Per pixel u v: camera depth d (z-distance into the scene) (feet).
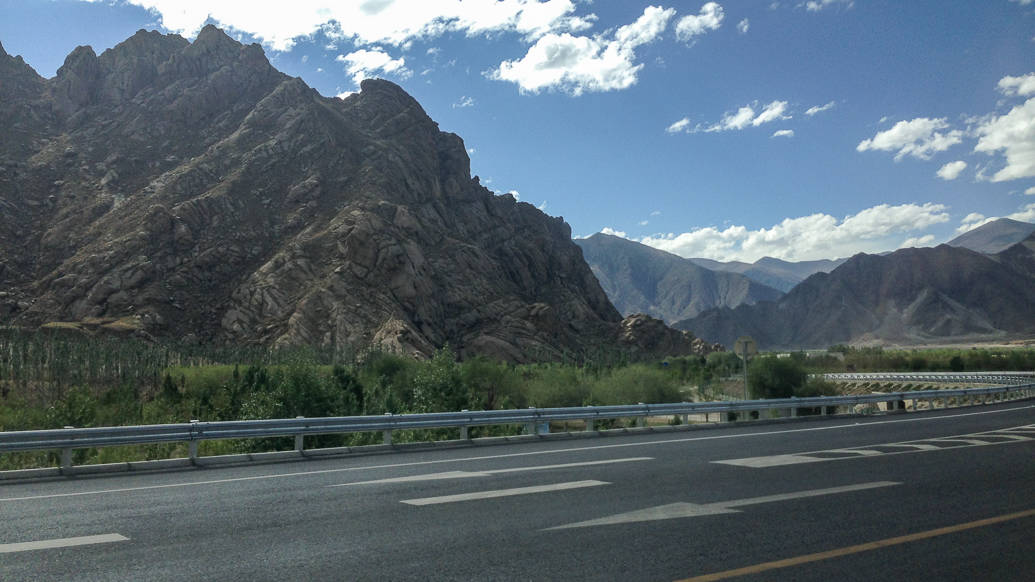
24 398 257.14
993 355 375.25
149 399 224.74
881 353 417.90
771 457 49.80
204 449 81.41
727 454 51.98
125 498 34.96
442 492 36.17
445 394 129.90
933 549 24.81
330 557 23.81
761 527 27.99
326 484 39.17
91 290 492.13
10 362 321.11
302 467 47.01
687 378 295.89
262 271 513.86
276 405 105.19
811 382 182.39
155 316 474.90
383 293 507.71
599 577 21.53
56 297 493.77
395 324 461.78
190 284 514.68
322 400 108.99
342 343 447.83
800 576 21.72
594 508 31.78
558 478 40.68
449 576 21.66
